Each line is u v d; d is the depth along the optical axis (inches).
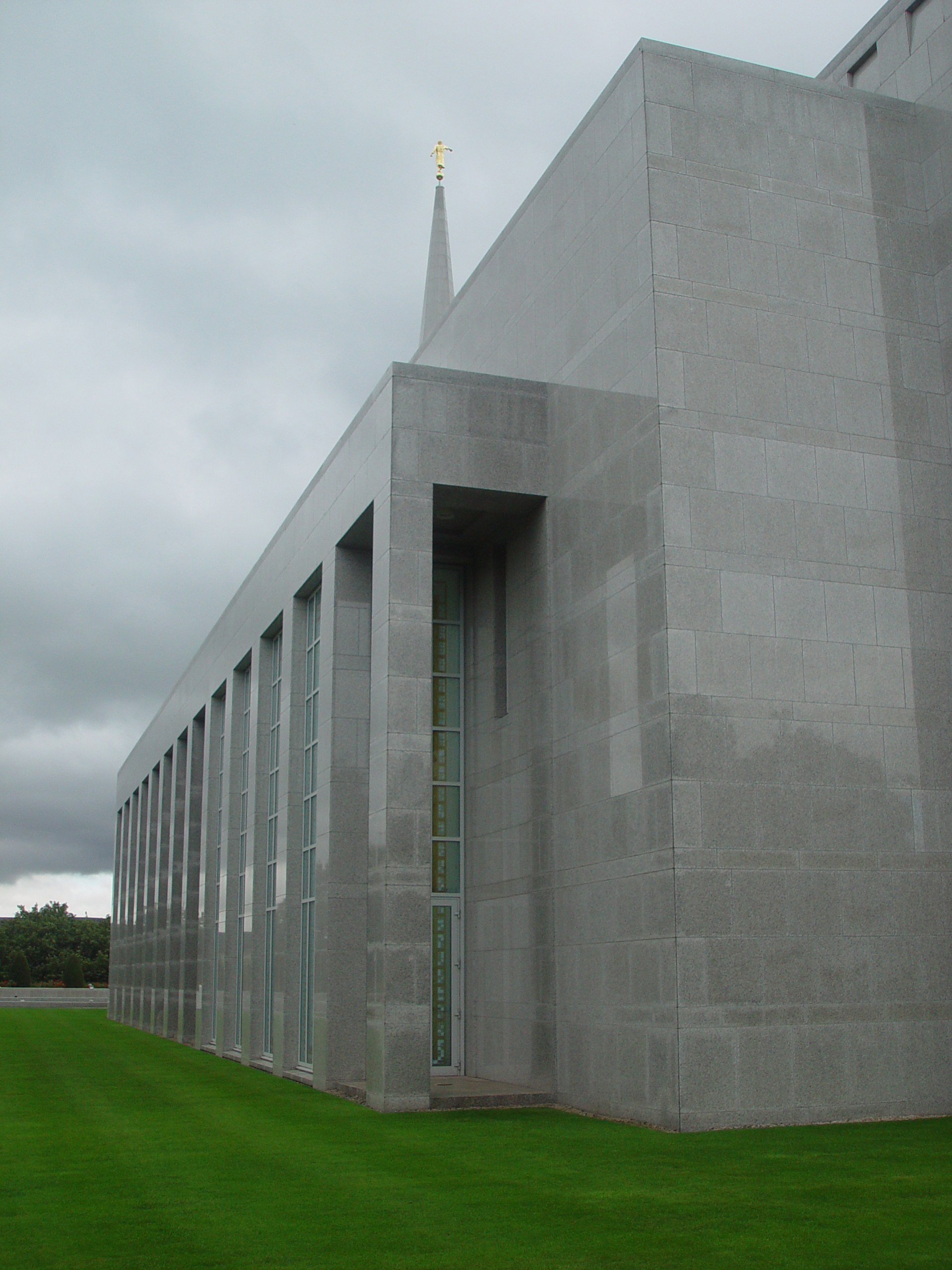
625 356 639.1
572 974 652.7
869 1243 325.7
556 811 684.7
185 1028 1363.2
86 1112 650.8
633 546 617.9
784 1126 548.1
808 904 576.1
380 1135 548.1
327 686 839.7
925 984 591.2
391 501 701.9
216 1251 323.0
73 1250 325.1
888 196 677.9
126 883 2128.4
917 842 605.3
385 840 663.8
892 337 660.1
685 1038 543.2
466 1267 304.3
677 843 558.6
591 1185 412.2
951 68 676.1
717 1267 302.8
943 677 631.2
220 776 1325.0
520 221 801.6
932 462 653.9
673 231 622.2
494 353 836.0
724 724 578.2
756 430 616.4
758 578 600.7
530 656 735.7
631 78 650.8
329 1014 776.9
